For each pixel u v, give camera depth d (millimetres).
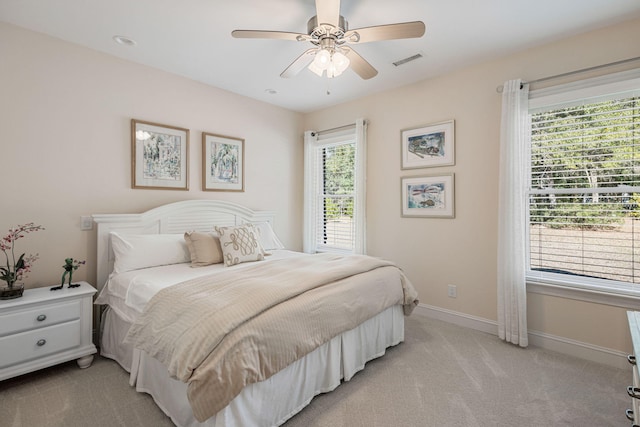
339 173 4281
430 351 2584
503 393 1997
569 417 1767
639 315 1493
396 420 1746
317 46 2107
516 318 2668
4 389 2010
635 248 2305
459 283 3146
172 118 3229
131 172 2949
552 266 2656
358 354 2256
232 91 3723
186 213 3236
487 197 2961
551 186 2646
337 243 4297
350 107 4039
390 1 2068
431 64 2998
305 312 1777
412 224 3480
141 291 2084
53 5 2109
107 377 2160
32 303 2055
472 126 3039
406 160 3506
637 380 1163
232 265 2752
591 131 2465
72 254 2623
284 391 1706
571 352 2508
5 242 2314
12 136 2348
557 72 2566
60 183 2562
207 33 2463
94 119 2730
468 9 2150
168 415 1706
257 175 4031
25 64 2396
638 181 2291
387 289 2463
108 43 2623
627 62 2273
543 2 2070
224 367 1386
